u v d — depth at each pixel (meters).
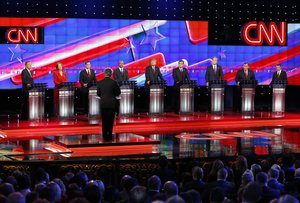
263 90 27.52
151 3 25.86
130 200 7.96
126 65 25.75
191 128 21.23
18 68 24.44
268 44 27.38
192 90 23.11
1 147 16.36
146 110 25.98
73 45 25.11
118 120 21.53
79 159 14.07
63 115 21.47
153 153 15.16
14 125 19.92
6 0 24.11
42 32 24.67
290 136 18.97
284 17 27.44
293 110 26.52
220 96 23.20
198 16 26.45
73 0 24.95
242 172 12.01
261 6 27.16
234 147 16.45
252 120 22.47
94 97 22.02
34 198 7.98
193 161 12.45
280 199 7.18
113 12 25.47
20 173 10.80
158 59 26.06
